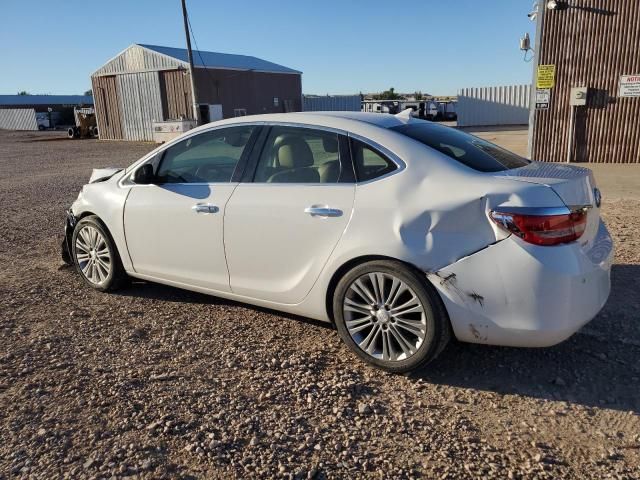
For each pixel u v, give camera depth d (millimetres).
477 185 3285
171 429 3018
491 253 3186
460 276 3260
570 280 3117
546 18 12953
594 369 3607
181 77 32406
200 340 4148
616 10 12414
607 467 2699
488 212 3197
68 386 3469
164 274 4715
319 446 2879
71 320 4559
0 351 3963
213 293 4480
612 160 13234
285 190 3916
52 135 44844
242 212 4070
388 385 3484
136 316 4641
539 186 3191
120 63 34906
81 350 3990
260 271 4082
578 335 4062
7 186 13297
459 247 3264
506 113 35594
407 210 3396
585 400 3273
